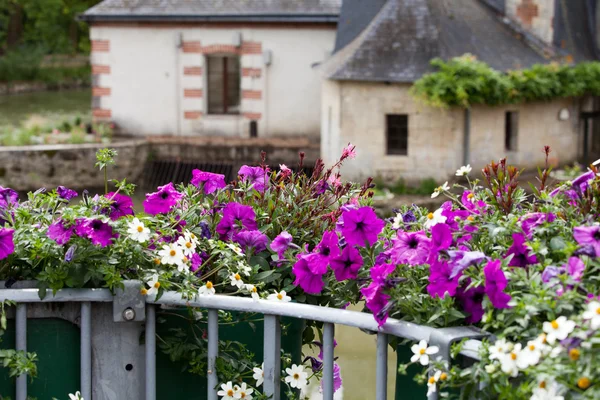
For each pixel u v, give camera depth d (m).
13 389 4.48
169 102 32.81
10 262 4.49
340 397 10.29
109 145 30.38
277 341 4.41
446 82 25.72
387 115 27.14
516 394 3.39
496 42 28.59
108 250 4.50
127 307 4.43
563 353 3.35
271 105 32.12
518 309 3.57
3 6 61.94
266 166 5.26
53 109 46.41
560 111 28.64
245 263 4.73
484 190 4.69
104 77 33.03
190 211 4.84
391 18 27.86
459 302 3.95
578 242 3.85
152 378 4.50
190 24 32.25
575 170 26.92
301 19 31.00
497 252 4.16
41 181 29.23
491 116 26.97
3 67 57.09
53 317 4.50
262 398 4.41
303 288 4.49
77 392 4.40
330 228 5.05
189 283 4.48
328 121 28.55
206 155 31.53
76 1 61.59
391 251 4.10
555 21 30.17
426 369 3.74
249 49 31.95
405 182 27.02
